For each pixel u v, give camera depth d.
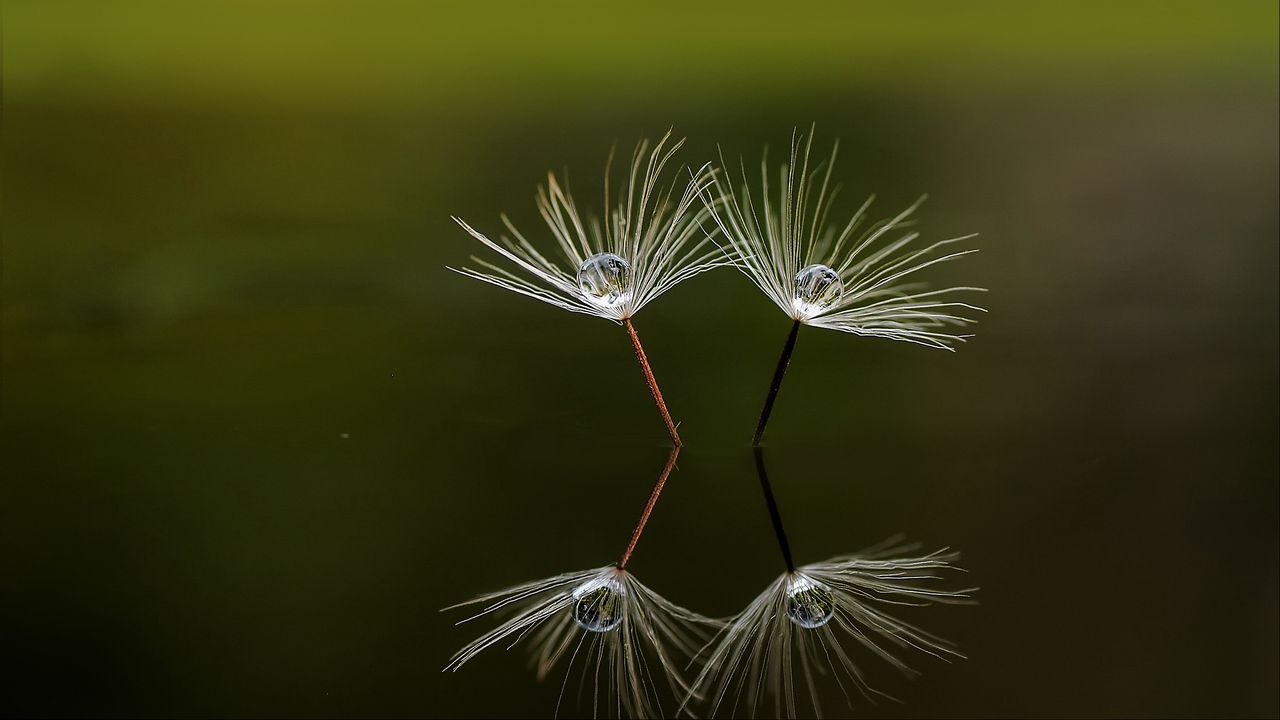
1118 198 0.29
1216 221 0.29
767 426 0.25
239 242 0.28
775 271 0.24
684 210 0.24
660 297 0.27
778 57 0.43
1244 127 0.35
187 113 0.36
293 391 0.25
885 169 0.30
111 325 0.26
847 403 0.25
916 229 0.28
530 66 0.42
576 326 0.27
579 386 0.25
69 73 0.40
